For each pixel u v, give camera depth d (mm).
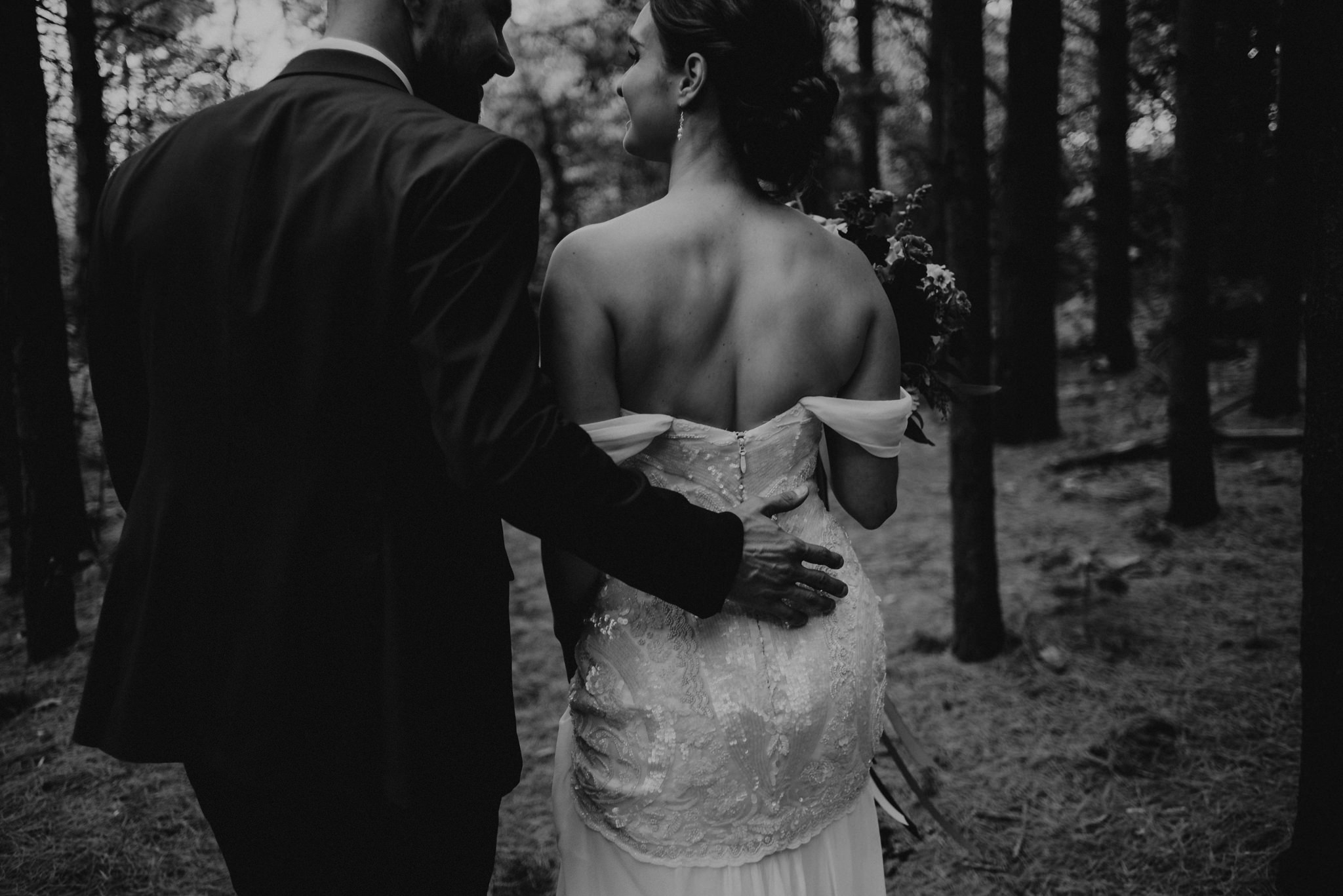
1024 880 2512
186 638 1304
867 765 1618
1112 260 7848
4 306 3678
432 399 1197
